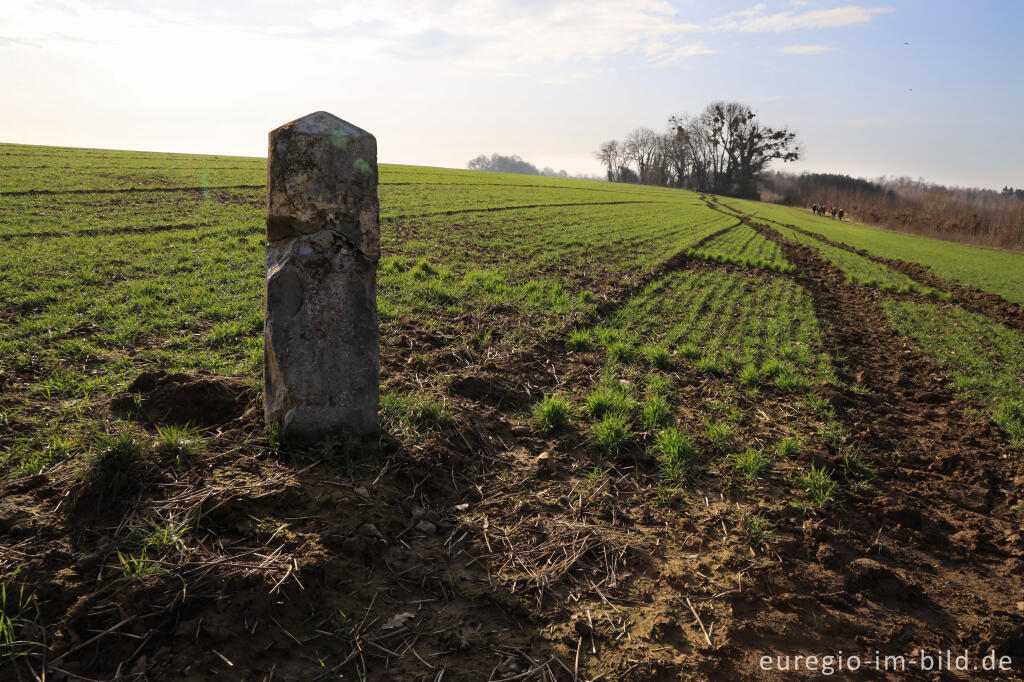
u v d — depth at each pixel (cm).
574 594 375
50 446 418
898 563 446
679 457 558
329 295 451
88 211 1803
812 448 615
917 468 621
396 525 403
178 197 2319
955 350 1152
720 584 394
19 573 292
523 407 655
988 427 733
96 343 703
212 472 408
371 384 474
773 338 1093
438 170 6738
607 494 489
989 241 5481
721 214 5372
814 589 401
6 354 626
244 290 1008
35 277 966
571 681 307
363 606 335
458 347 806
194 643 288
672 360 879
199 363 668
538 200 4062
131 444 386
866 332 1292
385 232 1955
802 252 2869
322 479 421
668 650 335
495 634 335
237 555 337
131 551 328
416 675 298
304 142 434
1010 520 526
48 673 263
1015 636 372
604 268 1662
